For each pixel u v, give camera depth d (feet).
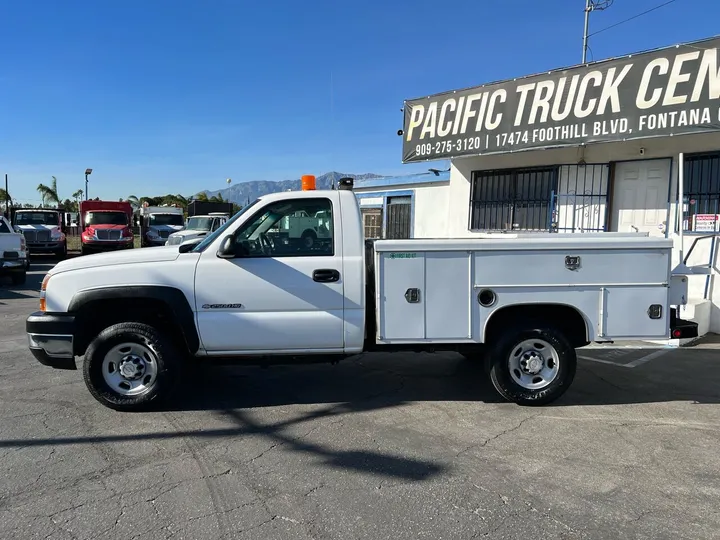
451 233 37.42
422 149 35.27
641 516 10.23
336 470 12.14
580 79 27.50
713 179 25.63
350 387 18.40
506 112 30.60
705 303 25.63
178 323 15.26
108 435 14.08
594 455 12.98
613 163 29.09
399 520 10.06
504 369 16.11
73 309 15.25
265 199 15.93
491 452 13.11
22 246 47.91
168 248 16.24
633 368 20.79
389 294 15.62
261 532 9.65
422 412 15.93
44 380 18.78
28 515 10.18
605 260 15.69
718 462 12.63
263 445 13.51
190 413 15.78
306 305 15.61
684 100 23.75
